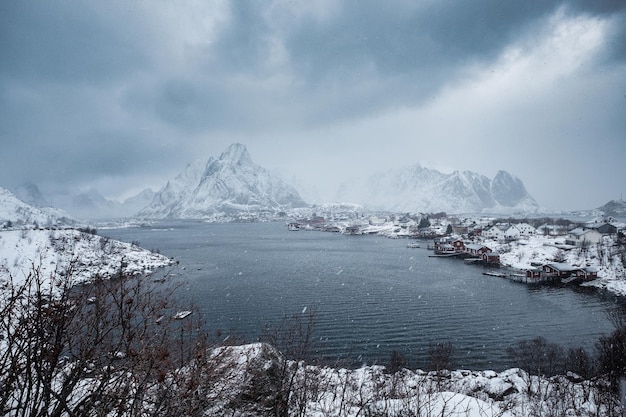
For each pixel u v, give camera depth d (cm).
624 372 2814
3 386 454
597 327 4944
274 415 767
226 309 5512
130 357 528
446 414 1116
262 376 785
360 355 3925
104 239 9494
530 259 10281
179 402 558
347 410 1091
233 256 12062
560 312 5644
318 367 1310
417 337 4531
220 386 693
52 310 491
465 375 3234
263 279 7950
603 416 2275
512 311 5656
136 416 498
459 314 5450
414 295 6594
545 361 3728
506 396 2703
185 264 10100
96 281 568
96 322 522
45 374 475
